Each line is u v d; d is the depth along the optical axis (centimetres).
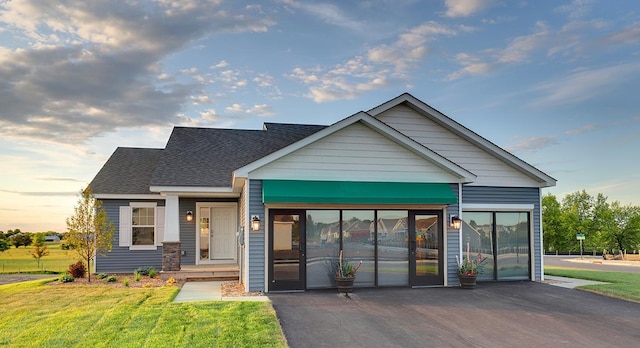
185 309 1104
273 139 2294
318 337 892
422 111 1700
